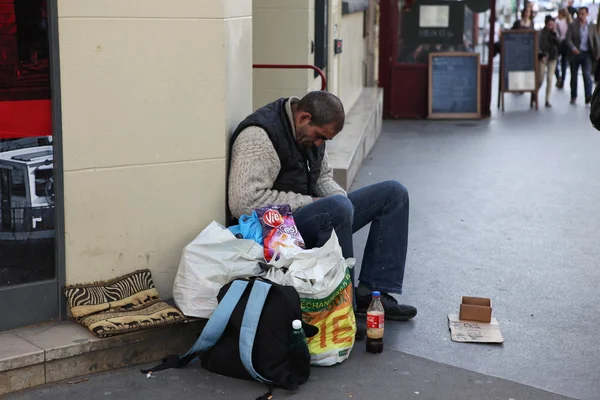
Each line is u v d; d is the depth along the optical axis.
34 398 3.79
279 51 8.61
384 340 4.66
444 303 5.33
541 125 14.42
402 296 5.45
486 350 4.57
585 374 4.30
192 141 4.45
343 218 4.48
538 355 4.52
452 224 7.46
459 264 6.22
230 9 4.58
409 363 4.36
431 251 6.57
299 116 4.55
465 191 8.92
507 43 16.62
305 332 4.09
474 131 13.78
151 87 4.27
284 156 4.60
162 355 4.25
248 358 3.91
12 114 3.96
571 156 11.24
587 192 8.95
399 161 10.73
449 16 15.41
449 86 15.52
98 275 4.32
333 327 4.28
